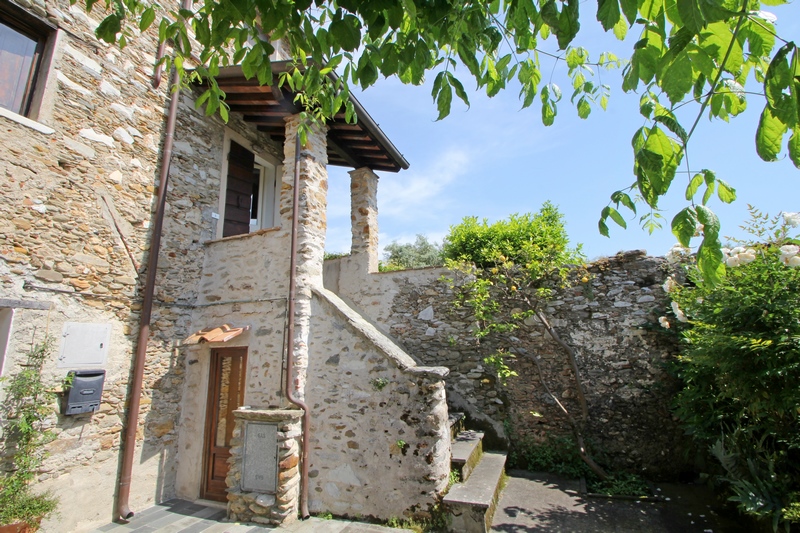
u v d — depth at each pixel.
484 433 5.42
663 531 3.71
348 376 4.34
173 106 5.05
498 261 5.98
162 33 2.14
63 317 3.86
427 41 2.08
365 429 4.16
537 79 2.25
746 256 3.39
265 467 4.08
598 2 1.32
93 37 4.38
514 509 4.12
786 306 3.18
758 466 3.40
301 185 4.93
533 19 1.66
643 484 4.61
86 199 4.16
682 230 1.24
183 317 5.04
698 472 4.73
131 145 4.66
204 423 4.79
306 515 4.06
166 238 4.91
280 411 4.18
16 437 3.44
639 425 5.00
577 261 5.59
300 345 4.50
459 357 5.81
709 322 3.74
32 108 3.89
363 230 6.68
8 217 3.56
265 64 2.05
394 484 3.94
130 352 4.40
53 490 3.61
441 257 8.74
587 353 5.35
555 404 5.32
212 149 5.64
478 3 1.80
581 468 5.00
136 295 4.53
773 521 3.04
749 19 1.25
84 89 4.25
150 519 4.08
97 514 3.92
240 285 5.04
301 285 4.62
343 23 1.70
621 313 5.30
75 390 3.79
